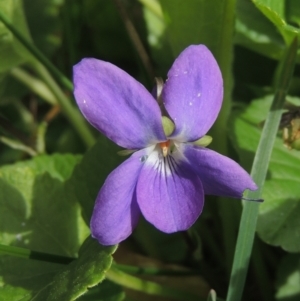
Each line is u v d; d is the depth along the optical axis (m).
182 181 0.09
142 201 0.09
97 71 0.09
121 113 0.09
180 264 0.13
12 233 0.11
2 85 0.15
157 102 0.09
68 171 0.13
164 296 0.11
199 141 0.10
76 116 0.14
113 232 0.09
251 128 0.12
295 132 0.11
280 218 0.11
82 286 0.09
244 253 0.10
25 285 0.11
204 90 0.09
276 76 0.13
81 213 0.11
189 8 0.11
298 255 0.12
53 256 0.10
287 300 0.12
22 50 0.13
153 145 0.09
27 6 0.15
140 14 0.15
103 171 0.11
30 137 0.15
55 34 0.15
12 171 0.12
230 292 0.10
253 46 0.13
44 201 0.12
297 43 0.11
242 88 0.14
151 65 0.13
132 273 0.12
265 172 0.10
